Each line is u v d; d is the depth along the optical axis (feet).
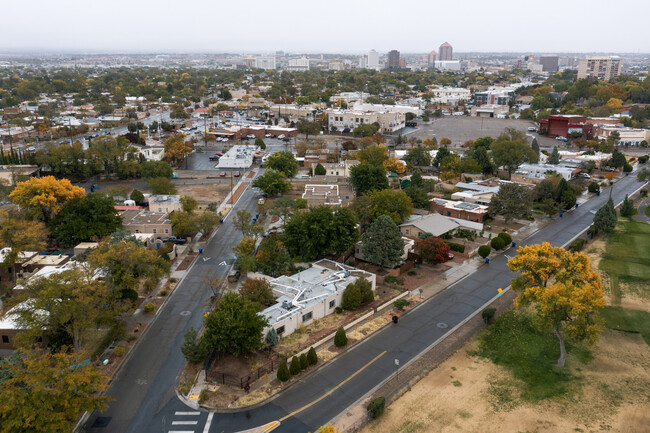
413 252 286.25
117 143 515.09
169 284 250.78
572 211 389.19
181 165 561.84
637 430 146.82
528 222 358.43
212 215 327.88
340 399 160.86
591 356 187.21
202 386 167.63
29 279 185.88
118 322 200.13
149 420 151.23
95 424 149.07
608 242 313.73
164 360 183.83
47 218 313.94
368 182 397.19
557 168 478.59
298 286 226.17
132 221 322.34
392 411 155.53
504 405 158.61
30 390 132.26
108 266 208.03
